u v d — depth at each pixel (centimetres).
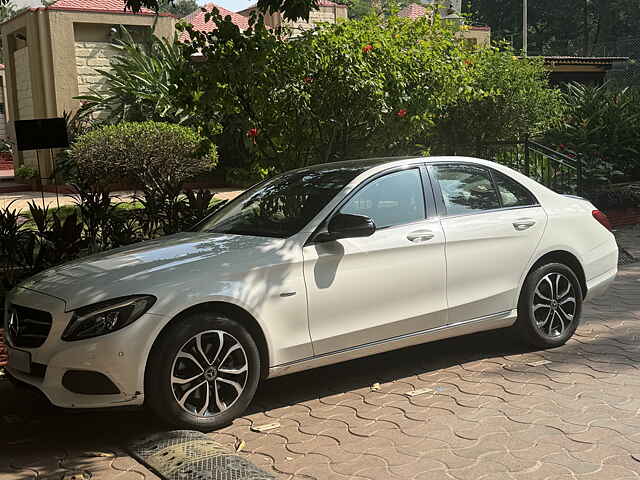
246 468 383
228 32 804
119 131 1527
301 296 471
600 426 427
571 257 603
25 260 802
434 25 935
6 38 2192
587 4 5328
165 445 419
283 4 825
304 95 799
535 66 1545
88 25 2044
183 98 834
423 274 521
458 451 402
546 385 505
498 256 558
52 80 1995
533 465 380
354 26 887
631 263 975
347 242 491
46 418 485
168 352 425
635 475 362
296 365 474
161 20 2109
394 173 537
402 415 462
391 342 511
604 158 1569
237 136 1798
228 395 455
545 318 589
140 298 425
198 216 908
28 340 442
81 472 398
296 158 874
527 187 599
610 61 2652
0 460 418
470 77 965
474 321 550
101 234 899
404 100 874
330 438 432
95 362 413
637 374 521
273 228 508
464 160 576
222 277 448
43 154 1994
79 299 429
